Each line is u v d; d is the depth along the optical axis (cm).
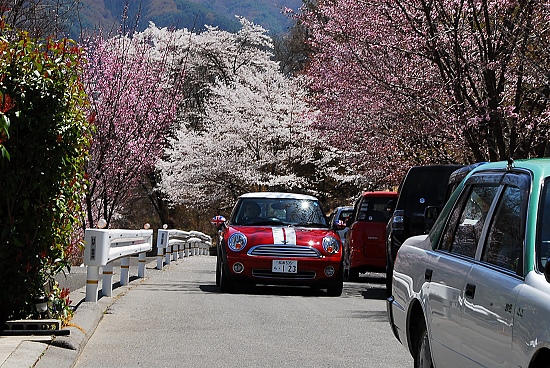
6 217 1075
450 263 706
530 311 523
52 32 2222
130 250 1816
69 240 1195
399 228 1772
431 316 725
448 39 2453
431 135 2703
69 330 1080
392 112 2798
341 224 2073
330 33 2916
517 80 2447
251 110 4978
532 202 595
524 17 2342
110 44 3853
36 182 1077
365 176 3816
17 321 1082
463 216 739
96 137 3619
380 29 2694
